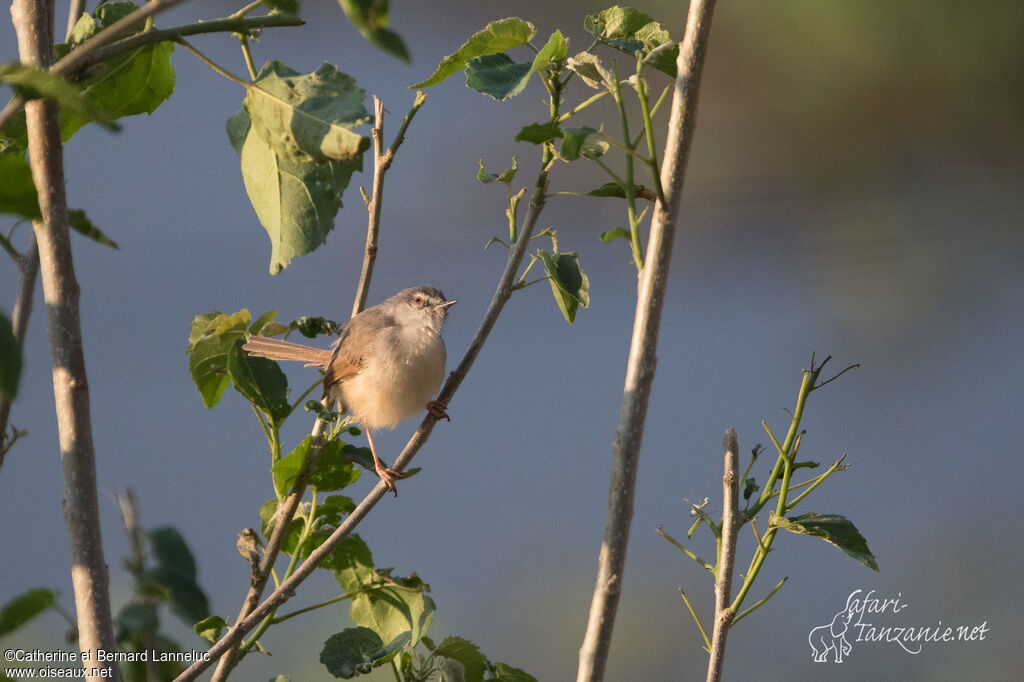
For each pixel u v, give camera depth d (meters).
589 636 4.54
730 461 5.59
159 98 6.12
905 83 21.62
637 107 22.69
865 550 5.70
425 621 6.45
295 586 5.63
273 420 6.11
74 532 4.46
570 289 6.24
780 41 21.64
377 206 6.48
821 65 21.72
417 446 6.40
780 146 23.42
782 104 22.75
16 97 4.04
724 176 24.08
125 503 4.26
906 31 20.77
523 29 6.05
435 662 6.39
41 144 4.58
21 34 4.73
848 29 20.81
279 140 5.26
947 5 20.33
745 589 5.62
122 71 5.89
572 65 5.40
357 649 6.19
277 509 6.44
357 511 5.89
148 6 4.19
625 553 4.56
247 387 6.02
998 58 20.41
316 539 6.46
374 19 3.73
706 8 4.85
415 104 6.43
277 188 6.02
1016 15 19.91
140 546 4.18
